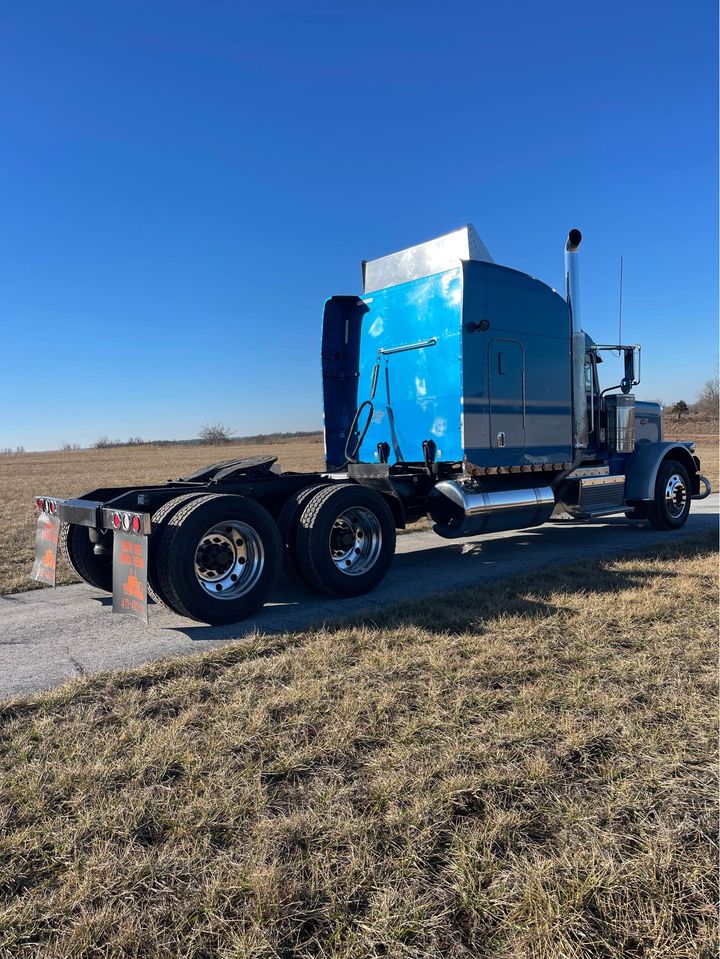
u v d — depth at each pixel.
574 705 3.48
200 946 1.96
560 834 2.42
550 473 8.08
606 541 8.95
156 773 2.90
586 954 1.92
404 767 2.89
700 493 10.37
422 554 8.50
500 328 7.20
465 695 3.63
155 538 5.24
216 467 6.73
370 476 7.03
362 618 5.18
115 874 2.24
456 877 2.21
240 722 3.38
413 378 7.45
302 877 2.23
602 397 9.34
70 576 7.72
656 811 2.55
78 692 3.87
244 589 5.46
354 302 8.23
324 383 8.23
